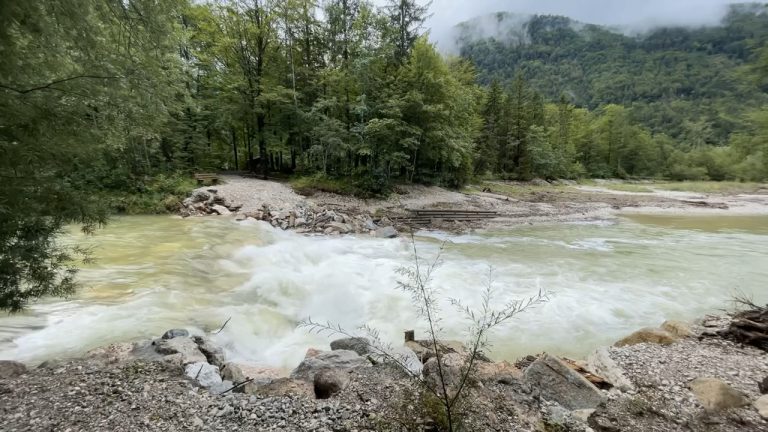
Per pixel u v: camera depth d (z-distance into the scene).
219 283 7.67
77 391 3.18
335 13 21.94
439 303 7.25
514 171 39.66
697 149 61.06
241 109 21.17
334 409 2.99
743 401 3.36
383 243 12.30
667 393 3.63
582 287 8.41
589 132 53.16
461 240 13.35
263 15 21.19
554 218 18.73
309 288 7.79
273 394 3.35
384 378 3.56
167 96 4.90
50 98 3.10
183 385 3.44
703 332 5.59
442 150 23.73
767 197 30.92
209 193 15.98
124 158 15.78
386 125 21.05
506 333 6.14
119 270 7.71
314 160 23.11
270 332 6.02
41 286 3.53
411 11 24.00
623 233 15.32
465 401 2.83
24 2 2.72
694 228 16.89
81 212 3.39
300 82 23.42
